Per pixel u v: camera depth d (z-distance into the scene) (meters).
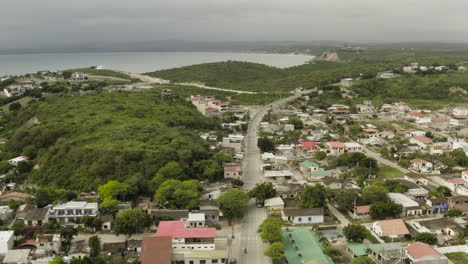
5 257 97.00
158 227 108.94
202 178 158.88
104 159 158.88
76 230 111.19
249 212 129.75
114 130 192.25
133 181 142.25
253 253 102.88
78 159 164.12
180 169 153.25
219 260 96.06
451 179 152.50
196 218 115.50
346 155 178.75
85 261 90.94
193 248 102.19
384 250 93.88
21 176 163.88
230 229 116.88
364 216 123.62
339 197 129.88
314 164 169.25
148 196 142.25
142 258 93.00
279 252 96.12
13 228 109.44
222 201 122.94
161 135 190.62
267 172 164.75
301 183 154.62
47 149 183.50
